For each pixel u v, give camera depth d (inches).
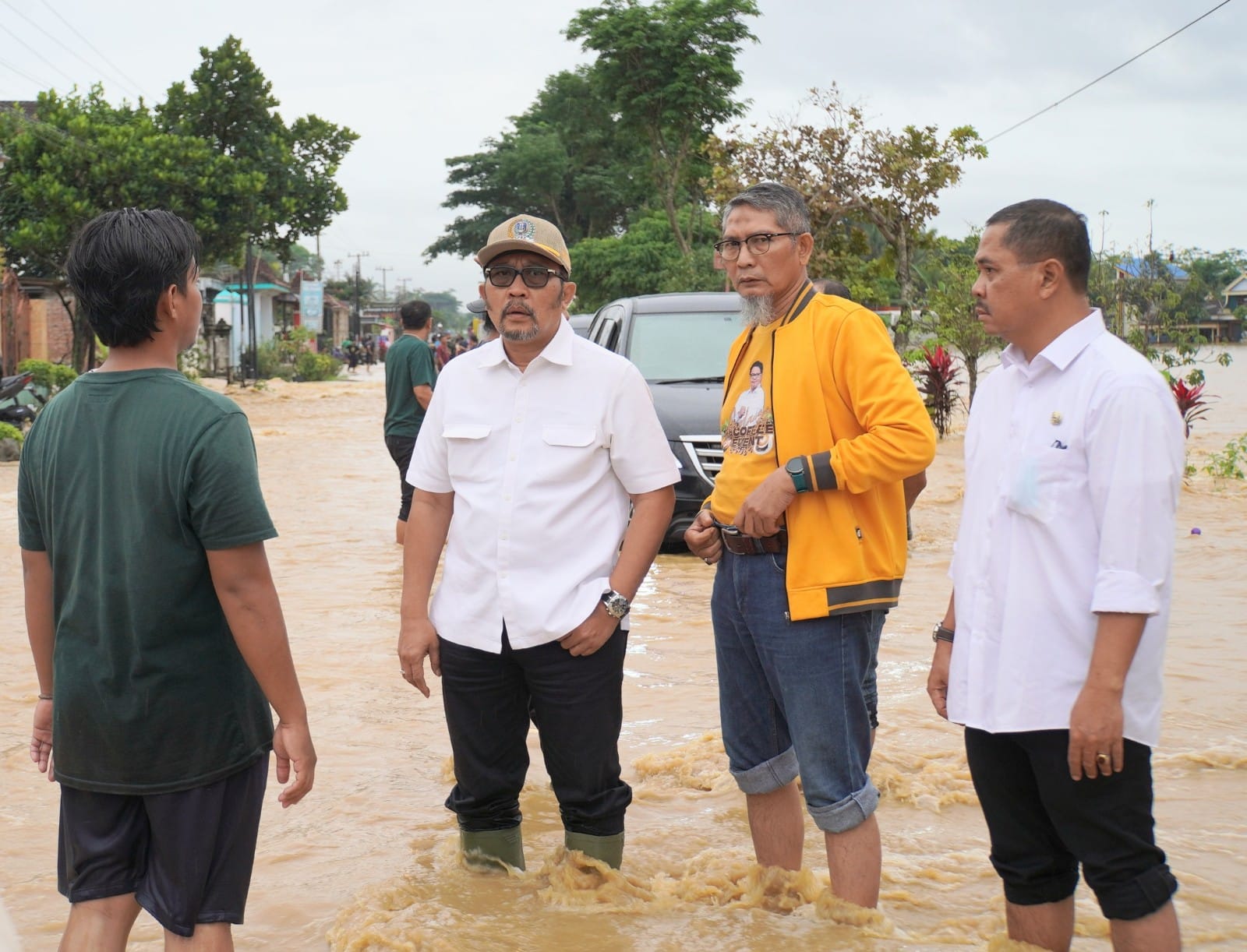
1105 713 102.0
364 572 354.6
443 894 141.9
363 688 231.3
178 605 102.2
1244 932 130.6
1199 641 257.6
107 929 105.7
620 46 1456.7
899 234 747.4
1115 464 102.8
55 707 104.6
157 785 103.0
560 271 140.1
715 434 365.1
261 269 2305.6
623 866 151.4
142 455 101.1
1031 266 108.0
